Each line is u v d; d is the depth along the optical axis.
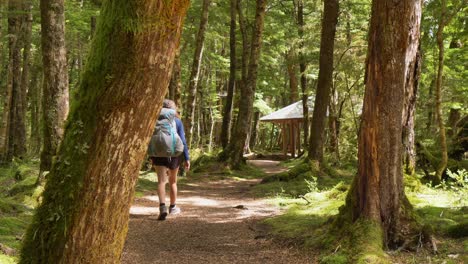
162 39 2.01
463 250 4.59
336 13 13.40
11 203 6.55
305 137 27.34
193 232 6.24
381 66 4.81
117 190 2.08
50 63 7.54
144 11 1.96
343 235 4.89
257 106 36.91
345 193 8.30
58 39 7.57
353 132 20.56
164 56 2.04
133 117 2.04
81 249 2.07
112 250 2.14
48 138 7.58
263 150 44.00
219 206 8.66
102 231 2.09
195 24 22.83
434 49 12.45
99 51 2.06
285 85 43.19
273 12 26.05
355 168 16.83
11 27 16.80
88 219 2.06
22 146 18.44
